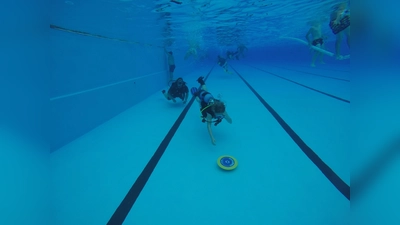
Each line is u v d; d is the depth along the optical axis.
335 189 1.74
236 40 14.13
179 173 2.04
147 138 2.90
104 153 2.48
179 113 4.06
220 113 2.24
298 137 2.76
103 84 3.57
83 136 2.98
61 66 2.57
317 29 8.01
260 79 8.59
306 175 1.94
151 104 4.84
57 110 2.53
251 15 5.88
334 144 2.53
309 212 1.50
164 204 1.62
